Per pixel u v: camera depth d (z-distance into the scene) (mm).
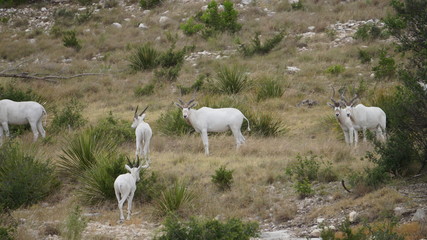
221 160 55844
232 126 59875
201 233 35219
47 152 60000
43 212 45781
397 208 39000
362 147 57531
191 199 46188
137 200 48031
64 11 136875
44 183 50125
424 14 50562
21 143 58906
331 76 91375
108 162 50062
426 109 45969
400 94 50812
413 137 47281
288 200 45281
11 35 126938
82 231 39688
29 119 64625
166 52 105062
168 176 51406
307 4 126062
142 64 103688
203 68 100500
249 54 104812
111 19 130875
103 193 48375
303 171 49312
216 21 118438
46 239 38969
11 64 109500
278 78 89562
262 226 41781
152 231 40656
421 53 49062
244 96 82938
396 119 47438
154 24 125625
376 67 87125
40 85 95625
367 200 41156
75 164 54594
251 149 59062
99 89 94625
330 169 48938
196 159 56625
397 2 52625
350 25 112875
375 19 113125
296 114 76375
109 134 63594
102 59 111000
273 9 126688
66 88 94000
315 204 43844
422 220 35906
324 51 101750
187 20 121688
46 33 127188
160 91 91438
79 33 125188
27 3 147500
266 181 49188
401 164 46281
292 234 38625
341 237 35562
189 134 67625
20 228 40531
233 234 35062
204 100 77688
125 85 95812
